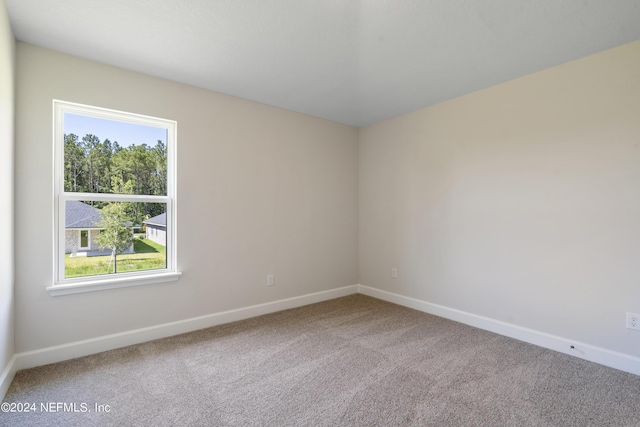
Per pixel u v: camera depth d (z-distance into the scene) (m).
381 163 4.00
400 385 2.02
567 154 2.46
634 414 1.73
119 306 2.55
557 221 2.51
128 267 2.66
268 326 3.04
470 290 3.08
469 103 3.08
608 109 2.26
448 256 3.26
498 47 2.23
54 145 2.32
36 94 2.20
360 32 2.05
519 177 2.72
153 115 2.69
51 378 2.06
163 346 2.57
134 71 2.60
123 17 1.90
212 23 1.96
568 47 2.23
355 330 2.94
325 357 2.39
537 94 2.61
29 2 1.76
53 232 2.29
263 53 2.32
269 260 3.45
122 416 1.70
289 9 1.82
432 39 2.13
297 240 3.68
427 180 3.46
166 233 2.85
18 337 2.15
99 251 2.53
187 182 2.88
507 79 2.76
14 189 2.11
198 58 2.40
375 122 4.05
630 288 2.18
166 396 1.89
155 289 2.72
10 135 1.97
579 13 1.84
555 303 2.52
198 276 2.95
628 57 2.18
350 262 4.23
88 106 2.42
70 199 2.40
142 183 2.74
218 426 1.64
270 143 3.43
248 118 3.26
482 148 2.98
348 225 4.21
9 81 1.92
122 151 2.64
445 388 1.98
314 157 3.83
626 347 2.20
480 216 3.00
